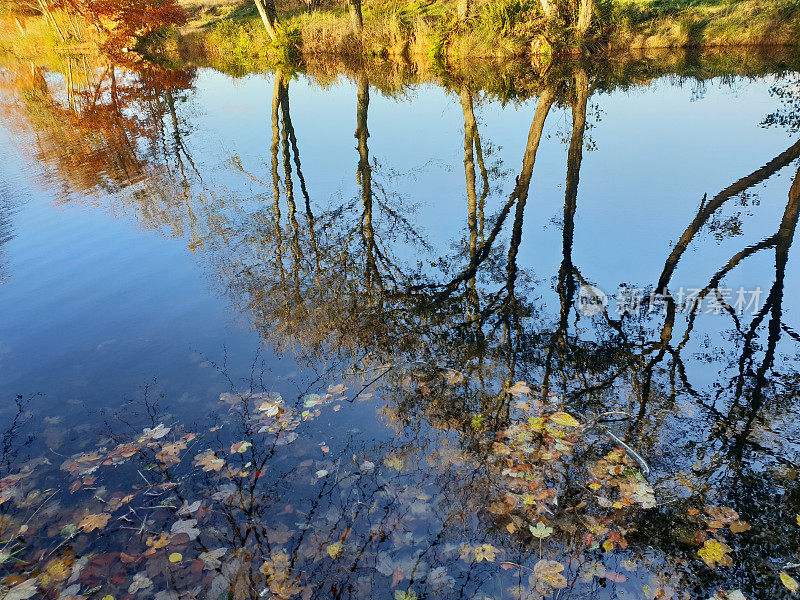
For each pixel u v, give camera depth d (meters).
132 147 11.48
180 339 4.91
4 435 3.76
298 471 3.28
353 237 7.14
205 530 2.89
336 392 4.05
